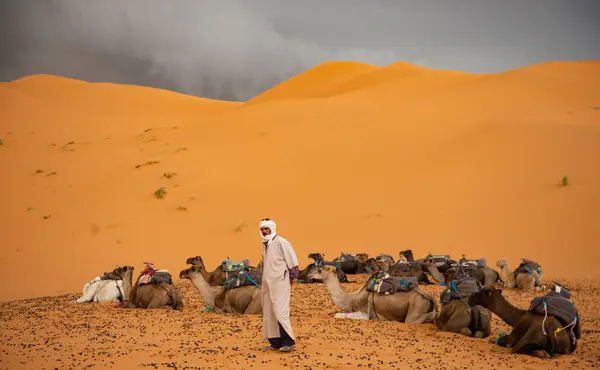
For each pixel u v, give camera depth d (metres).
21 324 13.77
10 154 53.34
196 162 47.22
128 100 103.69
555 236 32.16
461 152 43.94
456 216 36.06
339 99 65.00
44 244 34.41
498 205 36.47
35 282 28.09
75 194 42.56
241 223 36.78
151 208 39.72
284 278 10.66
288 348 10.55
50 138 62.56
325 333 12.50
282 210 39.03
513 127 46.50
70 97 103.75
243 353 10.46
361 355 10.42
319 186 41.78
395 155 45.38
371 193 40.12
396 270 23.11
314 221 37.38
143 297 16.34
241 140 51.62
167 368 9.41
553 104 56.00
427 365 9.79
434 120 51.97
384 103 61.03
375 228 35.81
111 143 56.69
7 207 40.34
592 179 37.62
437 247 33.06
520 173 39.88
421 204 38.06
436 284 23.16
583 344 11.97
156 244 34.69
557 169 39.56
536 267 21.47
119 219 38.06
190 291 22.06
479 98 59.28
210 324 13.39
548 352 10.62
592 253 29.75
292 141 49.75
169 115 95.00
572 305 10.90
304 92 107.50
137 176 45.06
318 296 19.95
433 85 71.25
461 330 12.59
